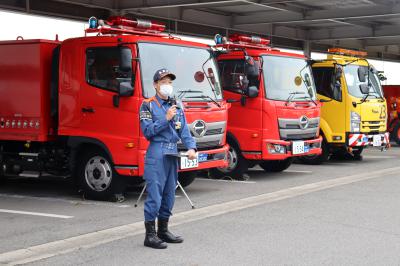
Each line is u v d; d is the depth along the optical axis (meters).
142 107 6.39
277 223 7.66
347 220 7.81
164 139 6.35
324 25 25.41
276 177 12.45
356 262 5.84
